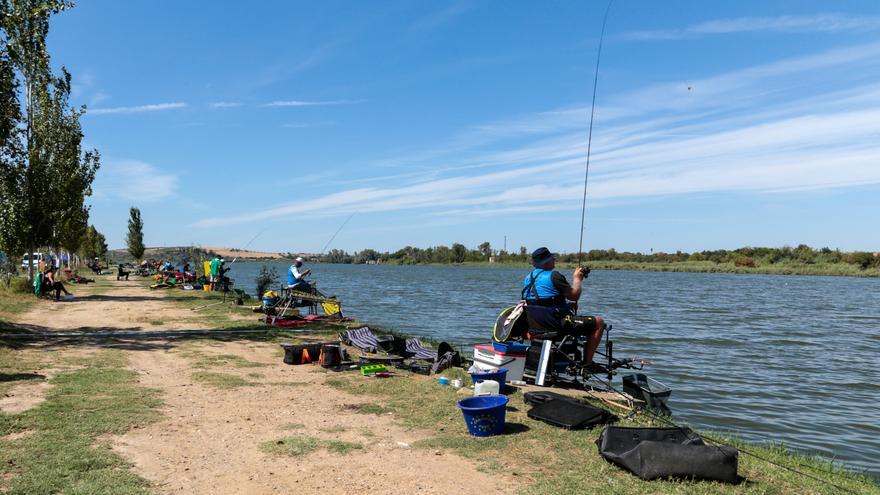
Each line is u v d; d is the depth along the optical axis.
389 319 25.34
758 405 11.52
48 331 13.41
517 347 8.34
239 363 9.96
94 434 5.86
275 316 15.91
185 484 4.74
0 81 13.51
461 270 149.88
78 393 7.43
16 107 14.07
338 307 16.53
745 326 26.38
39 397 7.16
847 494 4.84
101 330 13.77
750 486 4.81
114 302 21.58
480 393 7.36
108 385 7.95
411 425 6.48
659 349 18.52
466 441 5.87
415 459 5.39
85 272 56.03
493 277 91.69
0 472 4.73
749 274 139.62
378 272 121.81
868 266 126.38
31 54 19.12
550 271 8.55
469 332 21.06
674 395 12.13
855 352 19.20
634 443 5.44
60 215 24.80
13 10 14.50
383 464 5.26
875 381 14.32
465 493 4.61
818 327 26.91
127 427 6.14
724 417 10.55
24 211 23.20
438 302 35.84
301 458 5.40
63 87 24.09
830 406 11.62
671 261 163.00
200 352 10.96
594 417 6.35
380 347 11.31
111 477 4.77
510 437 5.98
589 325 8.30
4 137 14.34
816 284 84.31
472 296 42.44
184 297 24.03
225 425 6.39
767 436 9.43
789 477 5.13
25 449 5.31
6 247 23.19
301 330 14.20
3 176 22.45
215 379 8.63
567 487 4.70
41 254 34.09
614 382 11.94
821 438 9.45
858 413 11.11
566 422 6.27
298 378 8.89
